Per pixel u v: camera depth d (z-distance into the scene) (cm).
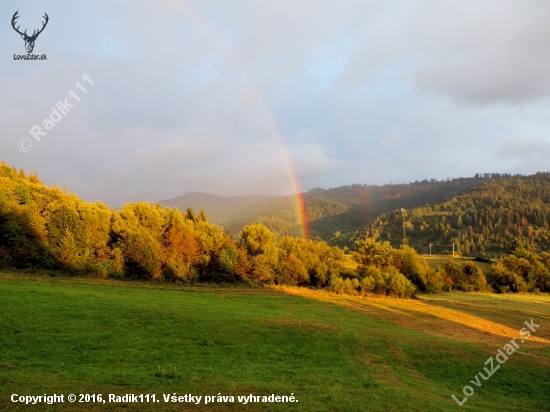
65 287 4028
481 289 9112
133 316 3100
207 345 2747
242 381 2106
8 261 4766
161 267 5884
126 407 1584
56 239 5025
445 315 5403
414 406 2036
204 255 6334
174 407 1638
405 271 8500
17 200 5341
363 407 1902
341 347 3144
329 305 5306
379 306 5634
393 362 2984
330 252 8869
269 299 5272
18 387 1661
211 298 4738
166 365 2256
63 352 2267
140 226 6169
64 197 6019
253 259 6719
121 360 2266
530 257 11619
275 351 2834
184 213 8381
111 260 5362
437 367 2997
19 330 2477
